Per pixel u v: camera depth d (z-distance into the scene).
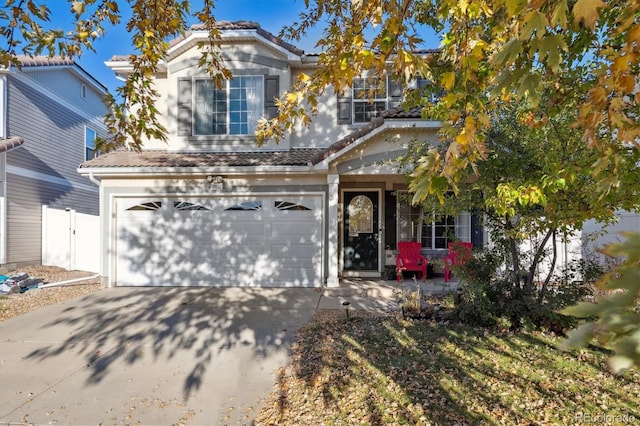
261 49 10.17
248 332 5.79
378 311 6.91
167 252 9.42
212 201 9.41
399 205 10.31
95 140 4.09
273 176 9.24
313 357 4.73
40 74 13.65
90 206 17.06
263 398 3.79
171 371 4.43
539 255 5.74
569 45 2.82
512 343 5.00
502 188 4.05
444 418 3.34
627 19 1.64
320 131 10.37
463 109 2.21
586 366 4.30
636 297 0.85
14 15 3.44
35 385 4.11
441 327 5.70
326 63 3.14
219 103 10.27
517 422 3.26
